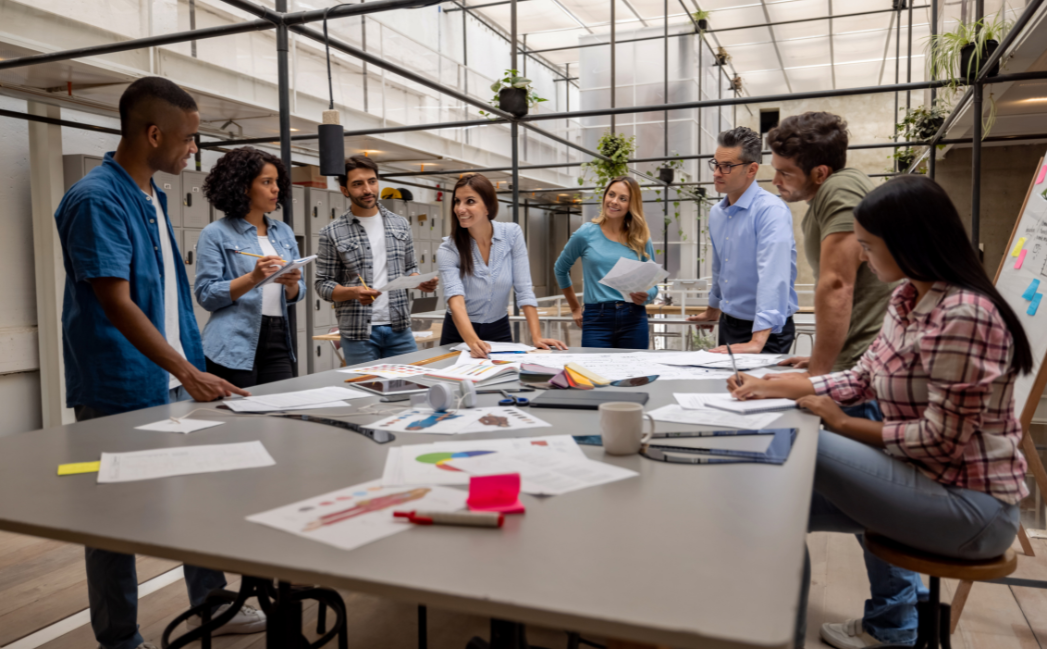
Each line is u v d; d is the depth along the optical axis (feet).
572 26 41.22
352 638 7.15
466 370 7.32
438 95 32.73
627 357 8.46
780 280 9.38
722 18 35.91
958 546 4.58
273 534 2.85
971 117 18.34
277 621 4.30
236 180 8.90
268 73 20.97
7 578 8.75
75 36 14.16
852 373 5.67
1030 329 7.91
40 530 3.01
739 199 10.29
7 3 12.84
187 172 19.89
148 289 6.35
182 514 3.11
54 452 4.21
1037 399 7.54
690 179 37.32
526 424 4.84
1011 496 4.53
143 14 15.76
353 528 2.89
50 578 8.75
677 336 23.20
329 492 3.37
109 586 6.07
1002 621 7.34
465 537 2.78
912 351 4.82
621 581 2.37
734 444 4.19
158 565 9.05
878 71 45.11
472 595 2.28
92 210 5.77
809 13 35.01
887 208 4.66
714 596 2.26
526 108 14.98
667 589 2.31
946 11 22.15
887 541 4.98
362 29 26.43
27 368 17.06
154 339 5.84
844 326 6.74
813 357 6.91
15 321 16.85
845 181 6.84
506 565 2.51
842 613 7.50
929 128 22.03
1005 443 4.57
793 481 3.47
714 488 3.37
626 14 37.83
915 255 4.60
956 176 24.41
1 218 16.51
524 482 3.47
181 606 7.88
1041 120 18.98
